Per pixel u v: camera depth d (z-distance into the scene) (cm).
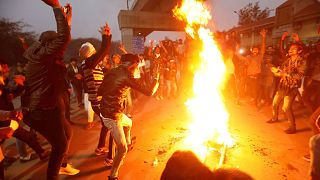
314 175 175
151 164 402
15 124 262
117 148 334
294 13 1384
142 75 945
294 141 483
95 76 429
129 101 639
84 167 403
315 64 623
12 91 367
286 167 382
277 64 740
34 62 288
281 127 564
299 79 500
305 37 1326
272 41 1653
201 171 112
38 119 302
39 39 294
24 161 429
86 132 577
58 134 313
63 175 377
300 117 634
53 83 300
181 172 114
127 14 1495
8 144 517
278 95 564
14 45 2322
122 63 336
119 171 383
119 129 332
